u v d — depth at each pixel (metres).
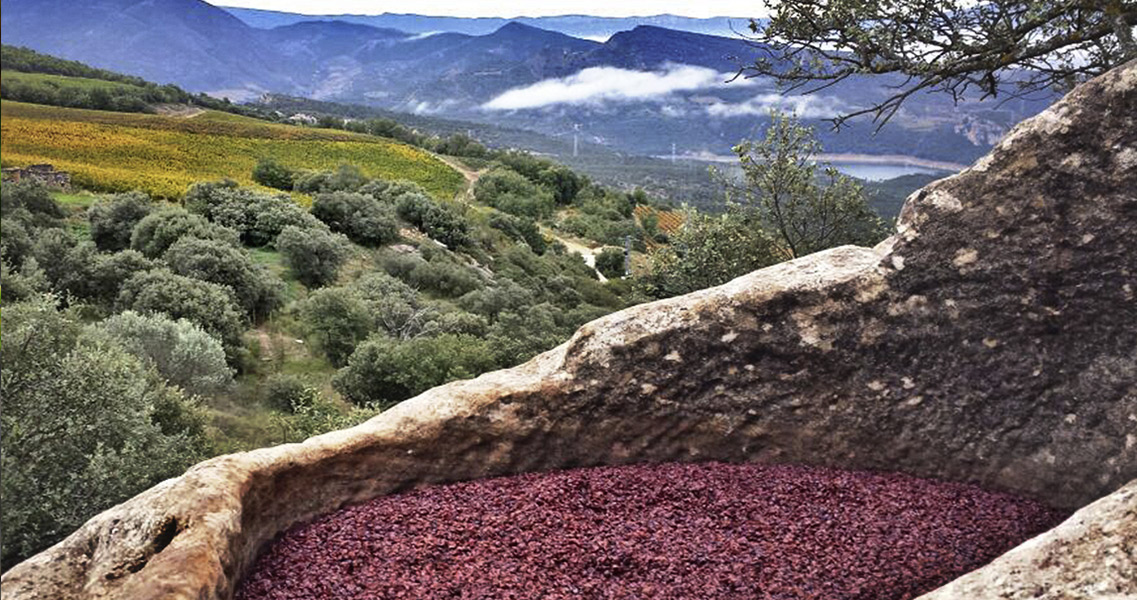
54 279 36.66
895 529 5.79
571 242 102.81
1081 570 3.82
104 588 4.64
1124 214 5.81
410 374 30.33
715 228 13.66
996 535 5.71
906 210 6.82
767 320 6.99
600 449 7.28
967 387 6.55
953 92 8.76
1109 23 7.30
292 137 119.12
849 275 6.86
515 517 6.20
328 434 6.63
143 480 13.91
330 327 37.03
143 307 33.28
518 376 7.34
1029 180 6.14
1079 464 6.12
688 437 7.26
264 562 5.64
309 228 52.50
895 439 6.83
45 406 13.28
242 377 33.12
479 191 112.50
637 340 7.14
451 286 54.53
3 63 130.50
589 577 5.37
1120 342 5.95
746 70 9.08
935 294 6.58
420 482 6.85
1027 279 6.23
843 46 8.58
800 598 5.01
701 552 5.58
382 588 5.27
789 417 7.05
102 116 108.62
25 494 12.41
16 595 4.64
